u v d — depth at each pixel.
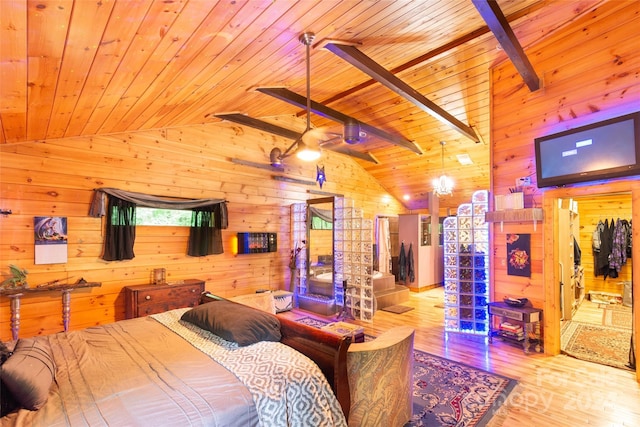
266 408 1.62
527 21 3.40
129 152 4.51
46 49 1.65
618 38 3.20
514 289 4.19
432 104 4.44
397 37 3.01
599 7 3.32
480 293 4.50
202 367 1.86
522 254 4.09
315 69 3.41
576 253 6.06
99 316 4.21
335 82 4.17
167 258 4.87
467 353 3.79
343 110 5.47
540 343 3.93
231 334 2.19
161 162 4.81
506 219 4.08
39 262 3.80
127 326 2.64
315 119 6.18
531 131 3.96
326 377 2.00
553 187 3.74
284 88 3.96
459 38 3.48
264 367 1.85
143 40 1.87
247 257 5.81
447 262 4.72
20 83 1.98
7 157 3.65
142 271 4.61
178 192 4.97
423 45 3.43
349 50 3.00
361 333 2.68
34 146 3.81
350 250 5.59
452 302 4.68
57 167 3.95
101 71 2.15
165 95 3.16
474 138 5.64
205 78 2.91
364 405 2.13
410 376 2.48
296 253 6.27
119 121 3.78
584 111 3.46
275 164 5.96
